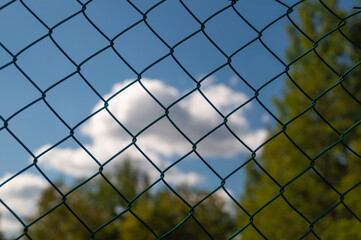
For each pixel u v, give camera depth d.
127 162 26.02
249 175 15.75
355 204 13.42
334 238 13.41
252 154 1.24
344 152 14.44
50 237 18.91
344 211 13.76
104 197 24.61
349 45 13.77
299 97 15.02
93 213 20.95
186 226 19.66
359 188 13.39
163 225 19.47
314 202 14.17
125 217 22.64
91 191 24.23
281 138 14.99
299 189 14.43
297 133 14.92
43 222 18.45
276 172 14.66
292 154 14.84
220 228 20.03
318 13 14.80
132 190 25.83
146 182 26.28
